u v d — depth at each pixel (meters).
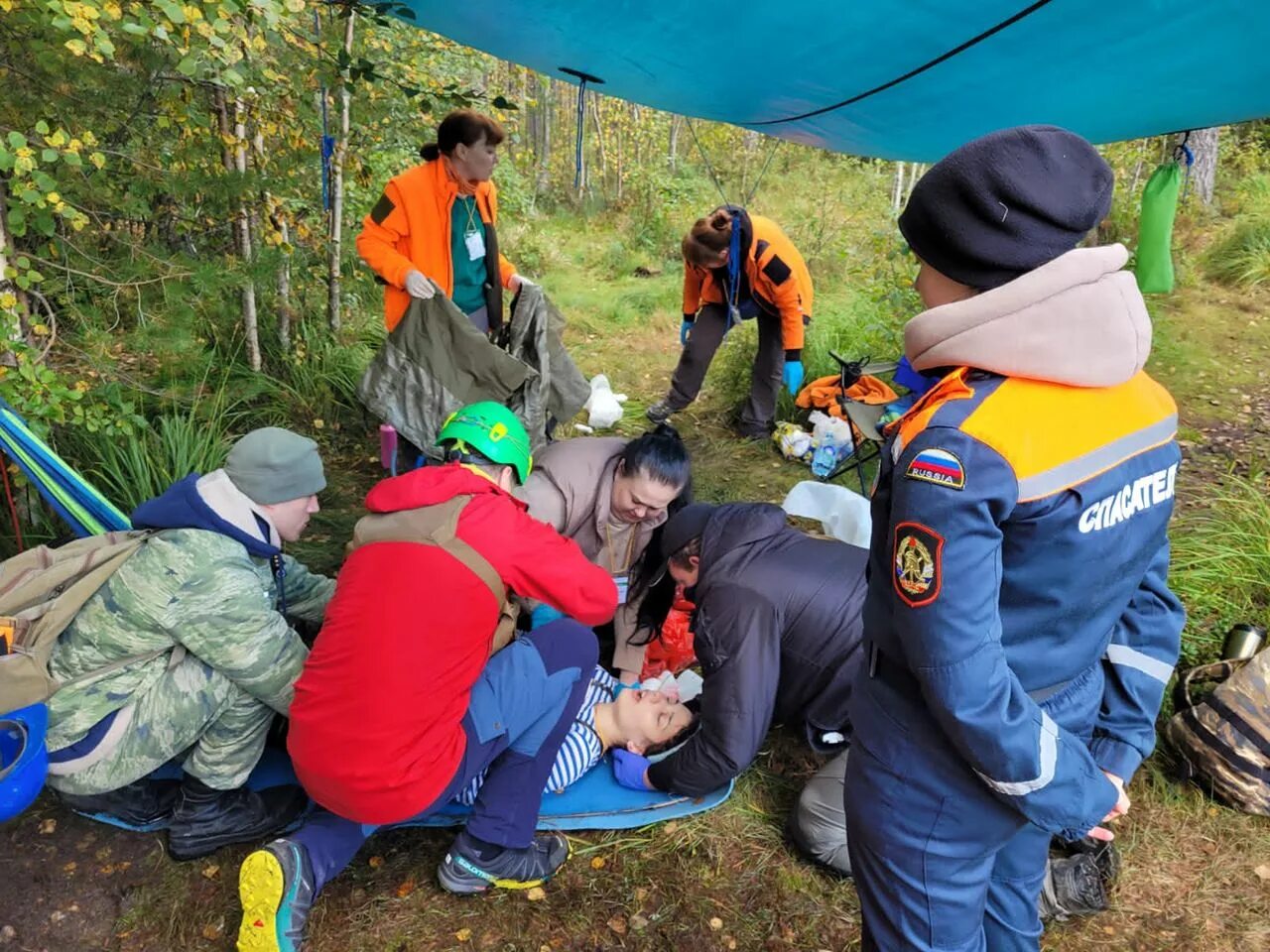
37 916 2.09
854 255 8.35
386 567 1.83
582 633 2.21
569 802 2.42
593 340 6.88
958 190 1.10
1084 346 1.09
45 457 2.42
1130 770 1.46
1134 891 2.24
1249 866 2.31
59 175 3.12
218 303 4.36
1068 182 1.07
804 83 3.50
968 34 2.74
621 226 10.80
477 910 2.15
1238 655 2.77
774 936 2.11
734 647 2.17
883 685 1.32
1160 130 3.36
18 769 1.79
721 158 13.00
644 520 2.65
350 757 1.83
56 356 3.58
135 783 2.27
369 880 2.22
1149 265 3.17
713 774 2.25
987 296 1.10
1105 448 1.15
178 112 3.59
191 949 2.04
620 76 3.84
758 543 2.28
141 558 1.99
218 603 1.99
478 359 3.83
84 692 1.99
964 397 1.14
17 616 1.90
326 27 4.62
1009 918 1.55
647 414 5.25
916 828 1.31
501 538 1.88
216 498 2.05
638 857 2.31
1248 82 2.72
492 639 2.08
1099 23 2.51
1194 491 4.36
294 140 4.45
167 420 3.86
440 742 1.91
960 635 1.09
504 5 3.08
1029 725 1.16
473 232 3.96
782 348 4.86
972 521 1.08
